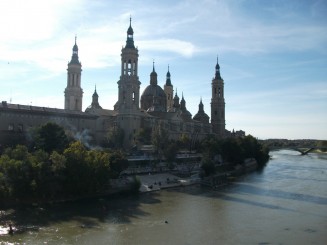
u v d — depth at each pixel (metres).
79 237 78.94
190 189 143.38
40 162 107.31
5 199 101.75
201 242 78.38
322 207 113.06
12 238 76.75
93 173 115.81
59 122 186.25
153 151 196.62
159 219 95.81
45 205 104.94
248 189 145.62
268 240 80.75
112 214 98.94
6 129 162.88
